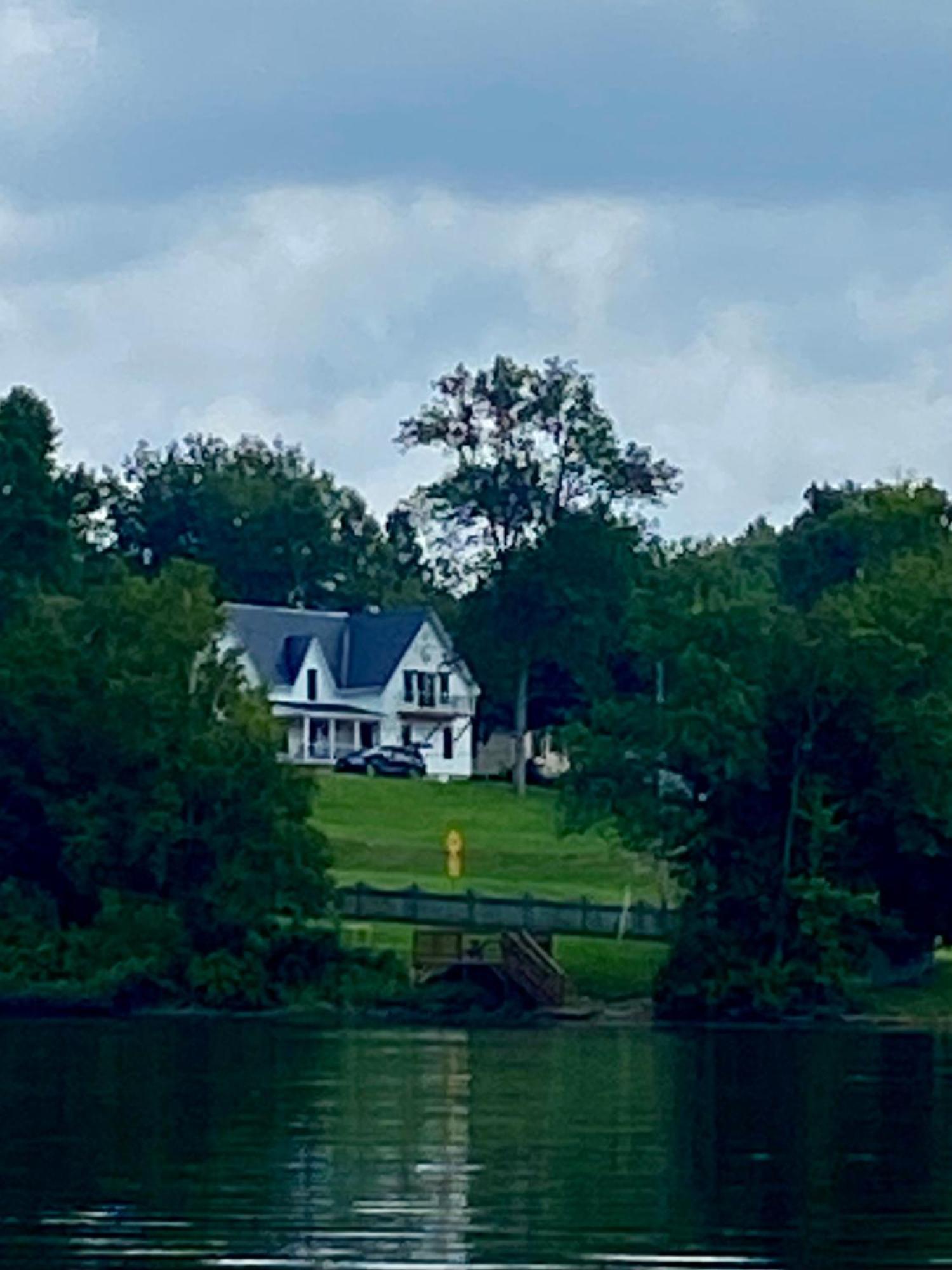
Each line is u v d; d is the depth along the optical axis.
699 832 95.38
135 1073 71.12
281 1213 46.47
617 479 168.50
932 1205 47.94
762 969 93.69
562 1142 56.00
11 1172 51.28
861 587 97.44
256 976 95.12
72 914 99.00
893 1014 94.19
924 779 94.62
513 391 169.00
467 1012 93.69
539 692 165.38
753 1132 58.16
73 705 98.50
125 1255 42.59
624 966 97.19
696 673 95.00
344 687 171.88
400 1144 55.66
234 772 96.62
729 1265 42.38
